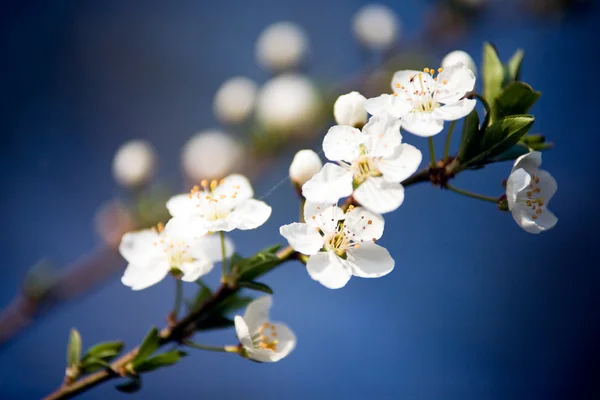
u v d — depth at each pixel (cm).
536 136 46
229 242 47
